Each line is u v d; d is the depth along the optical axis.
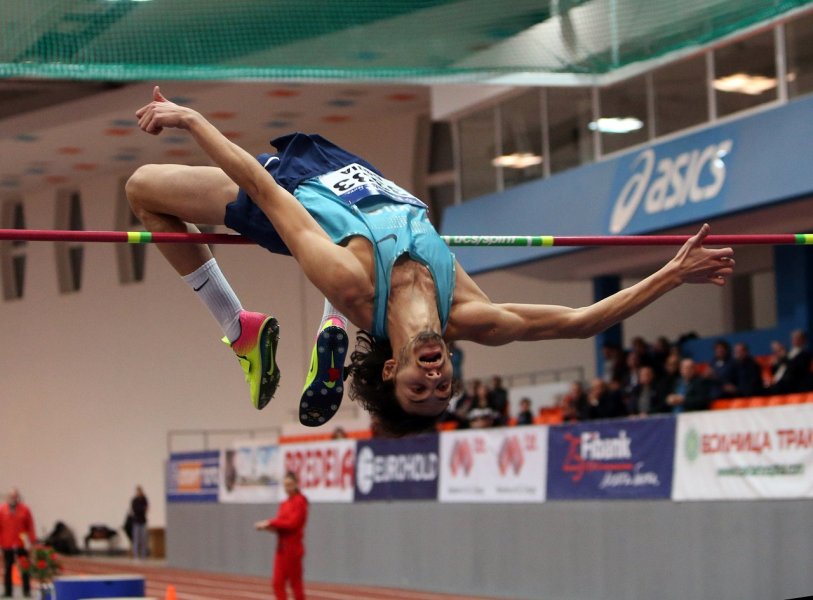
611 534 10.96
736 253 15.22
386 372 3.45
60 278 25.09
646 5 7.68
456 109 16.11
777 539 9.27
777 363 10.98
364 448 14.74
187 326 23.28
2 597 13.89
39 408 25.11
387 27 7.62
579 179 14.20
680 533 10.21
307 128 20.61
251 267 22.11
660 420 10.49
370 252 3.43
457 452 13.12
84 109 18.91
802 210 11.98
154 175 3.84
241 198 3.72
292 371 21.48
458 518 13.03
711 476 9.93
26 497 25.27
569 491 11.49
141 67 6.95
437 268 3.49
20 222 25.53
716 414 9.91
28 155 21.45
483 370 18.94
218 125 19.97
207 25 7.18
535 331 3.67
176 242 3.82
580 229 13.95
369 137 20.56
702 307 16.86
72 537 23.95
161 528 22.69
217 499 18.16
